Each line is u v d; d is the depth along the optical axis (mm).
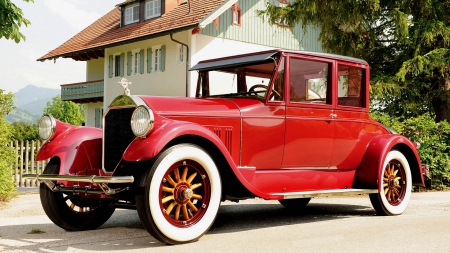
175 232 4129
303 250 3930
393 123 10203
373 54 15430
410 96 14641
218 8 19047
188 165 4262
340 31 15539
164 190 4141
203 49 20312
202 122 4621
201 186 4426
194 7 20766
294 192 5203
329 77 5609
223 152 4363
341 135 5660
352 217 5910
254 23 22266
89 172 4965
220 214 6305
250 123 4922
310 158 5422
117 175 4250
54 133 4992
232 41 21375
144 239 4500
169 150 4117
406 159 6281
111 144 4664
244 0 21859
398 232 4715
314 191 5352
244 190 4676
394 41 15289
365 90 6000
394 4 14461
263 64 5203
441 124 10703
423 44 14094
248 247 4062
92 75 29391
